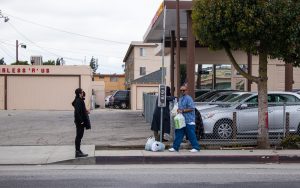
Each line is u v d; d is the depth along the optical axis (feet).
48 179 35.12
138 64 232.73
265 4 45.19
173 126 51.47
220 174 37.65
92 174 37.55
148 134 61.46
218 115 53.47
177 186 32.42
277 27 45.75
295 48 46.78
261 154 45.93
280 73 105.50
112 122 82.23
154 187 32.09
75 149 45.55
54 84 136.87
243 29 45.68
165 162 44.78
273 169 40.81
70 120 87.97
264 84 50.06
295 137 51.06
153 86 162.20
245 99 55.72
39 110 132.98
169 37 100.58
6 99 136.15
